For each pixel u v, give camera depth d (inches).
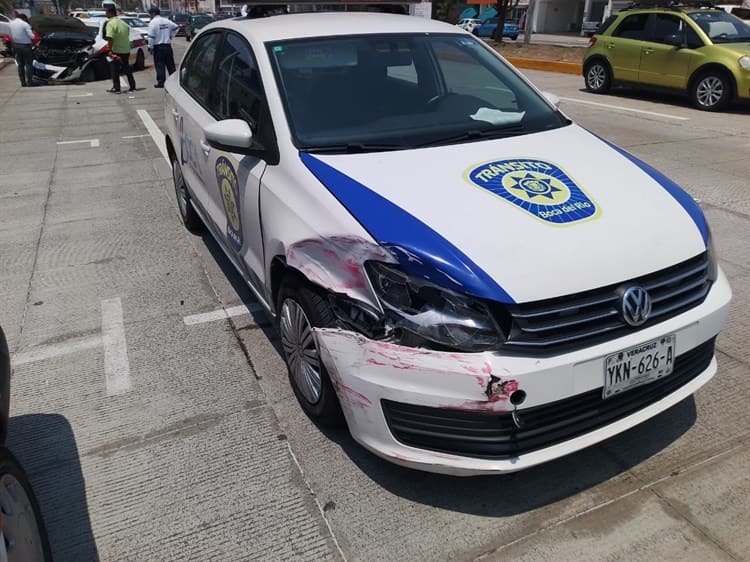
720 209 232.7
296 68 132.3
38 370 140.1
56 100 529.3
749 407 122.0
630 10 485.4
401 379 89.6
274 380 134.5
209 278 183.8
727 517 97.1
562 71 655.8
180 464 110.9
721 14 454.0
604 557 91.0
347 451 112.7
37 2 2117.4
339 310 98.0
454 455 91.0
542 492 102.9
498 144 121.5
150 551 94.1
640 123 386.9
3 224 231.3
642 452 111.0
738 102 420.2
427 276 88.9
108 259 198.1
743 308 160.7
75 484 107.0
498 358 85.7
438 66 145.0
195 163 173.0
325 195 105.0
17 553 76.0
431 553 92.4
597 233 95.3
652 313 94.3
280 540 95.3
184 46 1220.5
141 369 139.6
